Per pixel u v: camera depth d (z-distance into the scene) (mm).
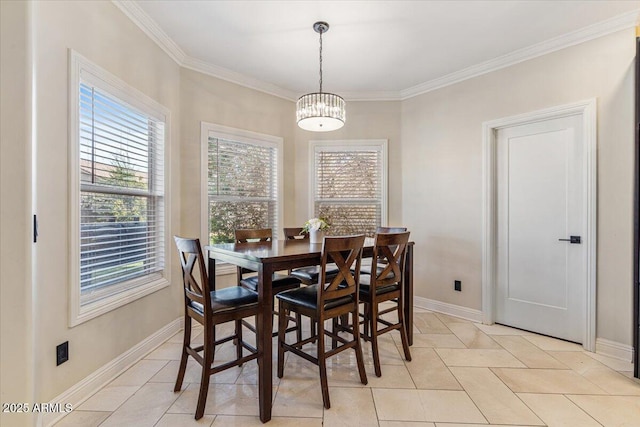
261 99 3627
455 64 3102
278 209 3766
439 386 1956
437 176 3473
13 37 1155
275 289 2414
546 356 2363
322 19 2387
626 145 2295
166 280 2693
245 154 3553
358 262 1995
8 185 1150
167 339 2695
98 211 2051
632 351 2248
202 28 2512
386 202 3805
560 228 2676
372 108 3840
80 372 1810
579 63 2510
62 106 1709
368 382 2002
